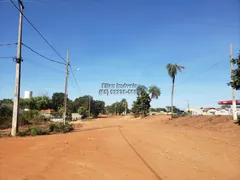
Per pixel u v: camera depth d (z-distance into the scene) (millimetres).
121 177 6785
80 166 7676
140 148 11711
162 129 24078
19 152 9562
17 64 17266
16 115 16844
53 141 13273
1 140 13414
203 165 8672
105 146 12070
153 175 7219
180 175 7379
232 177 7379
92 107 96688
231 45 24234
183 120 34656
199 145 12883
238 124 21500
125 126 30609
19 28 17438
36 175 6355
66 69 33438
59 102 100188
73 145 12000
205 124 26406
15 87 17109
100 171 7238
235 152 10984
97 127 28516
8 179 5883
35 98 83625
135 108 69438
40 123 33250
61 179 6172
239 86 20047
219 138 15797
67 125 23234
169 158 9633
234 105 24953
